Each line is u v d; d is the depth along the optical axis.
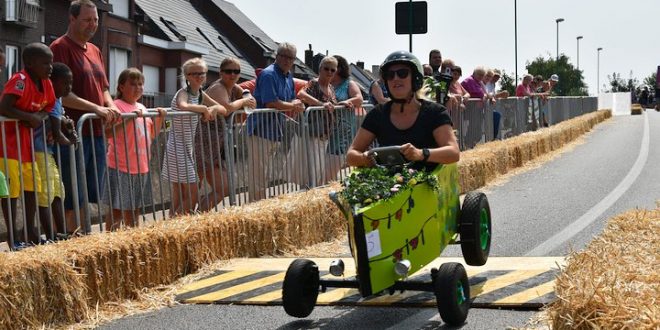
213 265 7.86
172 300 6.82
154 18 48.56
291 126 10.92
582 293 4.70
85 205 7.63
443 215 6.50
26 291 5.86
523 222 10.20
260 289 7.02
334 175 11.91
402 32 16.20
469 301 5.96
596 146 23.06
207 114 9.34
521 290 6.48
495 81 20.08
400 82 6.52
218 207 10.07
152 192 8.45
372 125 6.72
